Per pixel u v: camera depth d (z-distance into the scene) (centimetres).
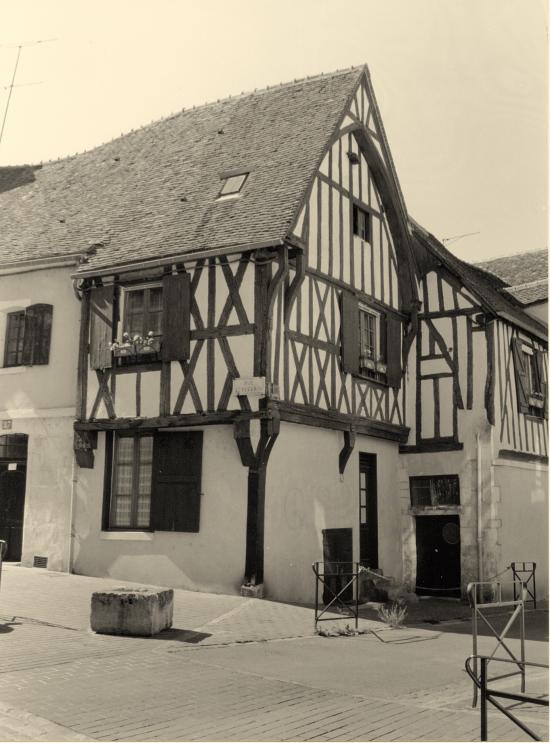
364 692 634
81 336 1268
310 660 755
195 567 1143
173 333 1177
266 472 1134
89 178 1583
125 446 1242
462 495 1444
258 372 1109
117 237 1309
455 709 589
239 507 1121
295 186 1196
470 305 1485
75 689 603
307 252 1230
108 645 770
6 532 1361
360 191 1412
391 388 1471
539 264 1933
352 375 1341
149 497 1211
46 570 1253
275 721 541
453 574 1460
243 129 1440
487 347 1462
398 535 1486
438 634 985
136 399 1202
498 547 1414
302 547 1193
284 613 1012
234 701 588
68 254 1289
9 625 835
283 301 1166
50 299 1338
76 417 1256
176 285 1184
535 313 1744
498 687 679
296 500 1189
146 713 549
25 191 1653
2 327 1390
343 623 998
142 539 1189
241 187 1267
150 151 1559
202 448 1162
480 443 1441
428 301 1532
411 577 1477
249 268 1138
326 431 1280
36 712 541
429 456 1489
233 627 905
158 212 1324
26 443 1345
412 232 1552
